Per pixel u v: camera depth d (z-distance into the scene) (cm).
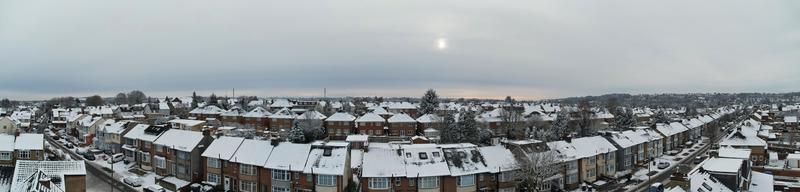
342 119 15525
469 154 7419
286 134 13425
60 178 6406
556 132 13538
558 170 7694
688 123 15988
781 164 9131
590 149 8825
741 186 6850
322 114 17175
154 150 9344
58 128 17900
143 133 9981
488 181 7319
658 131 12781
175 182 8131
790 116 19938
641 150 10694
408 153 7219
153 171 9400
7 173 6662
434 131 14300
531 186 7275
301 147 7381
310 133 13775
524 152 7575
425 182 6950
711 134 14638
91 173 9231
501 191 7344
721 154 8012
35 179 5869
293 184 7031
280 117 16225
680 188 5588
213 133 11644
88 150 11756
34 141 9250
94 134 13412
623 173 9494
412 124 15562
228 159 7700
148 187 7850
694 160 11088
